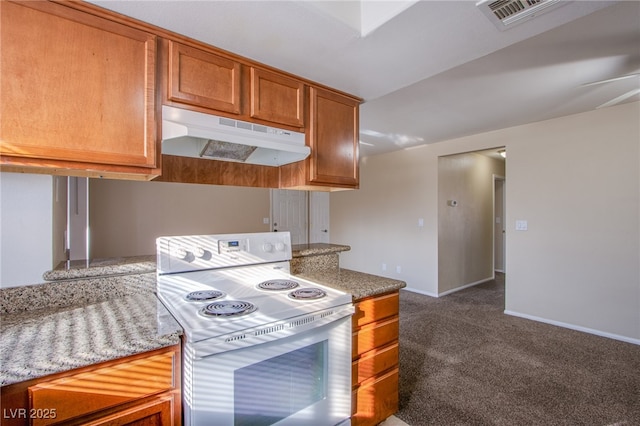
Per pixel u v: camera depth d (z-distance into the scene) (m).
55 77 1.14
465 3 1.21
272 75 1.72
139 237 4.23
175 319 1.20
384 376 1.76
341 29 1.38
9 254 1.27
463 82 2.46
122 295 1.48
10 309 1.26
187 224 4.61
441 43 1.50
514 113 3.22
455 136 4.18
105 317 1.22
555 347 2.82
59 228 1.50
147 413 1.04
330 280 1.83
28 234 1.30
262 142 1.62
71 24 1.17
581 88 2.58
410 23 1.34
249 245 1.80
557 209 3.38
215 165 1.96
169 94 1.39
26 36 1.09
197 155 1.83
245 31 1.38
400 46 1.52
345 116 2.08
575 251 3.26
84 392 0.93
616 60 2.12
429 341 2.96
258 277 1.81
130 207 4.17
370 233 5.59
